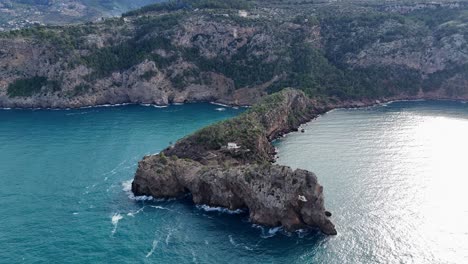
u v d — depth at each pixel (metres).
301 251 104.44
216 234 113.31
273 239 110.25
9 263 103.38
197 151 150.25
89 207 129.38
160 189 133.88
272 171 117.75
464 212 117.88
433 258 99.44
